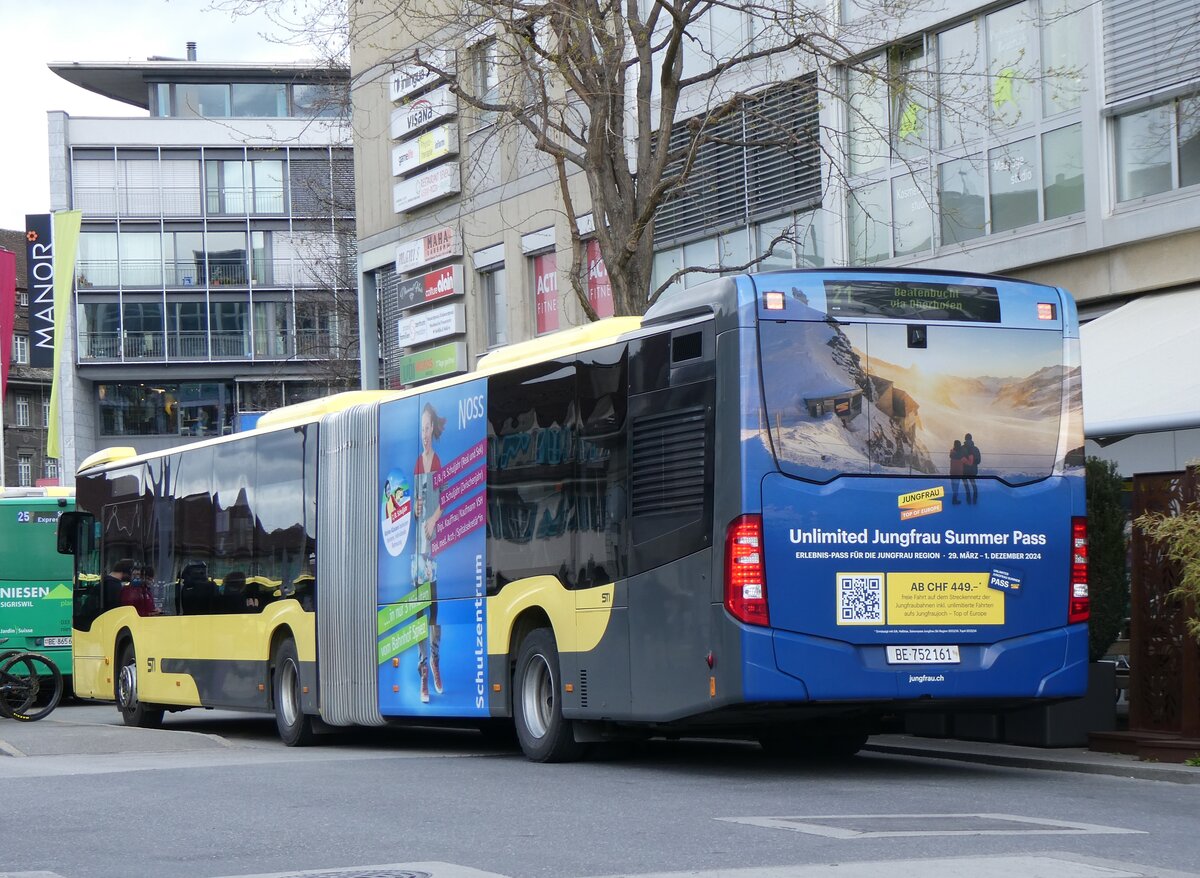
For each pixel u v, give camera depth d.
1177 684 13.34
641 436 12.54
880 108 23.17
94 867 8.00
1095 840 8.34
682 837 8.49
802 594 11.44
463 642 15.08
